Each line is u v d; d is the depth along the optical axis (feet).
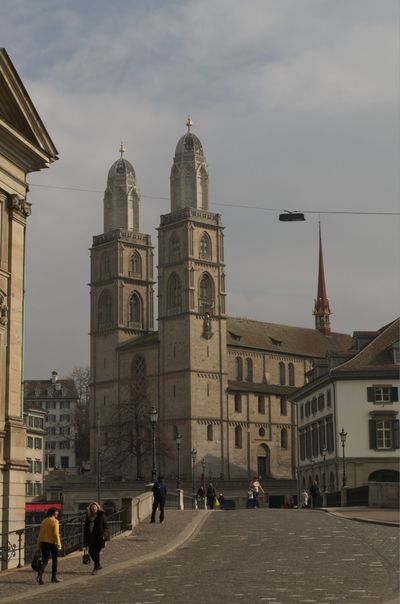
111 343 568.41
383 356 325.83
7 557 112.37
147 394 533.14
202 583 86.02
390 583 82.69
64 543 121.49
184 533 143.13
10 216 129.39
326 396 338.95
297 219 174.29
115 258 577.02
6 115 126.82
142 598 77.61
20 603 78.23
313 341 620.90
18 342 129.18
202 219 545.44
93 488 454.40
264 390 553.64
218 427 526.98
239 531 144.97
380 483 209.46
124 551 119.44
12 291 128.57
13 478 124.77
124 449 515.50
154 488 169.48
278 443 554.87
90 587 87.30
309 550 113.39
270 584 83.82
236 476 529.45
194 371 522.88
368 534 132.05
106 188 602.85
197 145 562.25
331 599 73.77
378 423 319.27
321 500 275.39
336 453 320.50
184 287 533.14
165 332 538.06
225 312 544.21
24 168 133.08
